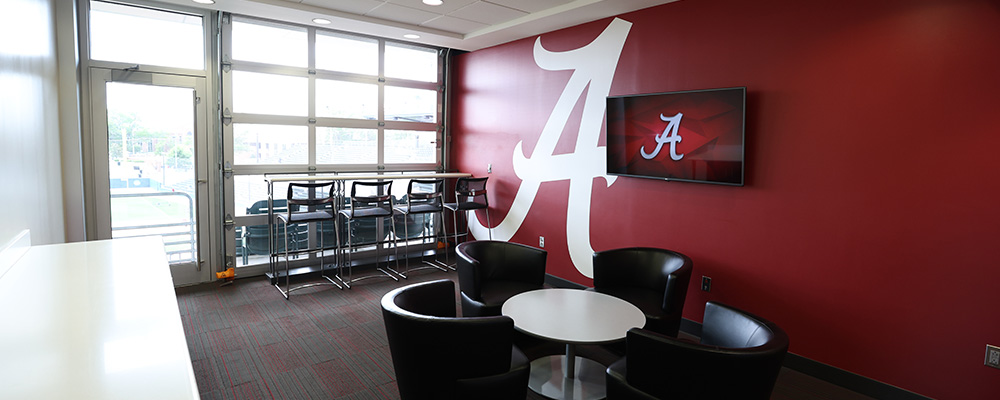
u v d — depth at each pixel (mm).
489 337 2275
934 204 2781
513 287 3660
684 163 3889
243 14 4914
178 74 4699
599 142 4625
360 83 5781
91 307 1498
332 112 5625
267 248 5395
